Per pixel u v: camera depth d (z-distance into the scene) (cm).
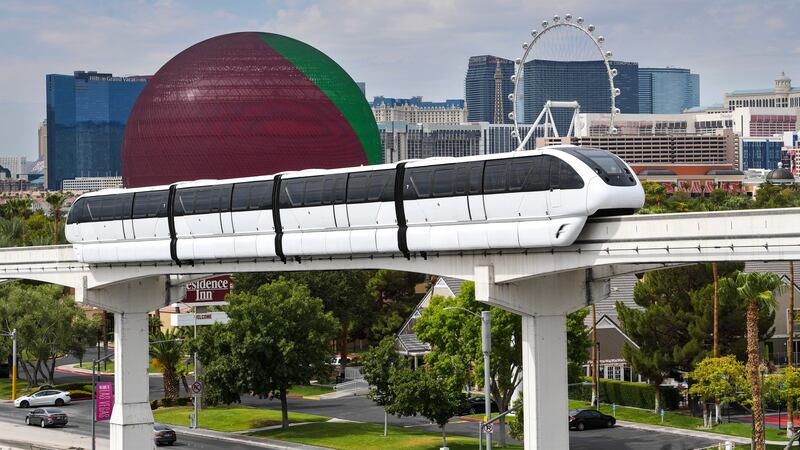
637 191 7700
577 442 11519
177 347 14562
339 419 13275
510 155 7931
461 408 11156
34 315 16000
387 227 8700
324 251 9138
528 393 8406
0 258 12344
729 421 12606
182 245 10312
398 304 18550
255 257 9831
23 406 14800
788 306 14925
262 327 12538
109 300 11375
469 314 11481
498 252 8181
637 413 13088
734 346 12356
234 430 12738
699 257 7144
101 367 18512
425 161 8494
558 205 7619
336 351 19500
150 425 11425
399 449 11231
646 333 12875
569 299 8419
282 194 9456
